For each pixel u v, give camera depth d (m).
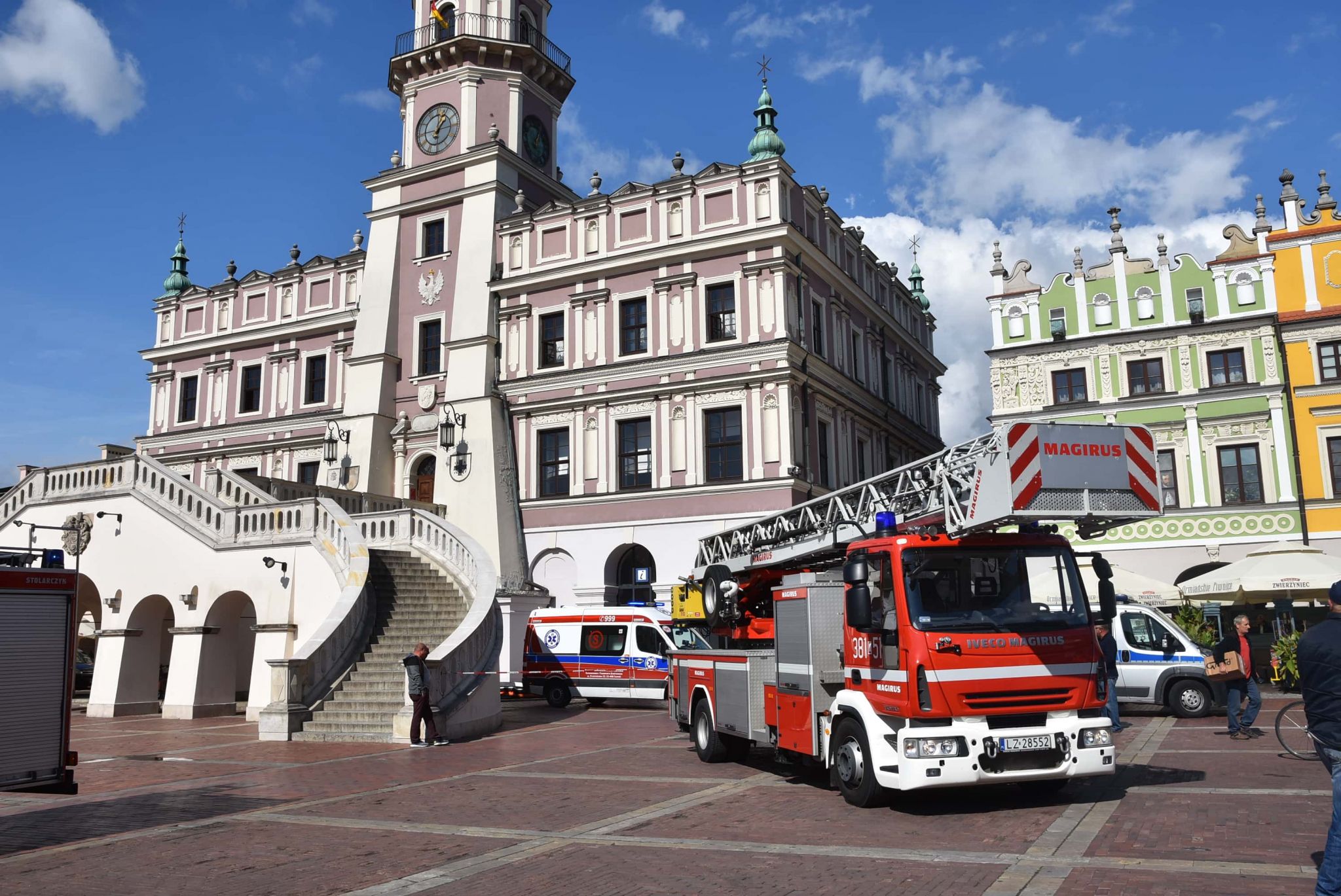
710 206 35.91
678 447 35.03
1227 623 32.16
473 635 21.69
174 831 11.29
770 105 37.78
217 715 25.80
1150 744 16.48
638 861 9.29
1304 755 13.98
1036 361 36.03
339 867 9.40
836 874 8.58
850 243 42.62
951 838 9.88
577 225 38.16
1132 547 34.00
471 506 37.03
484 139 41.12
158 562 26.84
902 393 47.94
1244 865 8.36
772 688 14.27
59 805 13.12
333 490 33.12
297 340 44.53
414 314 40.91
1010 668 11.13
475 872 9.06
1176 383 34.34
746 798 12.59
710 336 35.38
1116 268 35.66
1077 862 8.68
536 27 44.41
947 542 11.62
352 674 21.97
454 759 17.11
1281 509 32.50
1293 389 32.97
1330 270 33.25
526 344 38.34
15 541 29.12
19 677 10.79
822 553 15.57
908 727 11.03
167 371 47.75
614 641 27.69
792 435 33.66
